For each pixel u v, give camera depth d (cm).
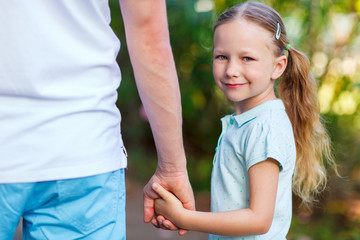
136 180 499
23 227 124
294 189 199
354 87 389
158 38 121
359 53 391
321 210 384
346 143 397
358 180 402
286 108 186
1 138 107
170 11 423
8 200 111
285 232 163
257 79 157
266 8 163
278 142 151
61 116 110
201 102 491
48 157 110
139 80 127
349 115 400
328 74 386
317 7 369
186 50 473
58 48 108
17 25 104
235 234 150
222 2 391
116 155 126
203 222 152
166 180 152
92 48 114
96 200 121
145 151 556
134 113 535
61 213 118
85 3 110
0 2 103
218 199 163
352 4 380
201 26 414
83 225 121
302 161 187
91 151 115
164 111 130
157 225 166
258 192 149
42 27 106
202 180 468
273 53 162
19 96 107
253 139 154
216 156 169
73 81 112
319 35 382
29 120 108
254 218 147
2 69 105
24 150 109
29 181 110
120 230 130
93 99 114
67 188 115
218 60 162
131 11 118
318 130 189
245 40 155
